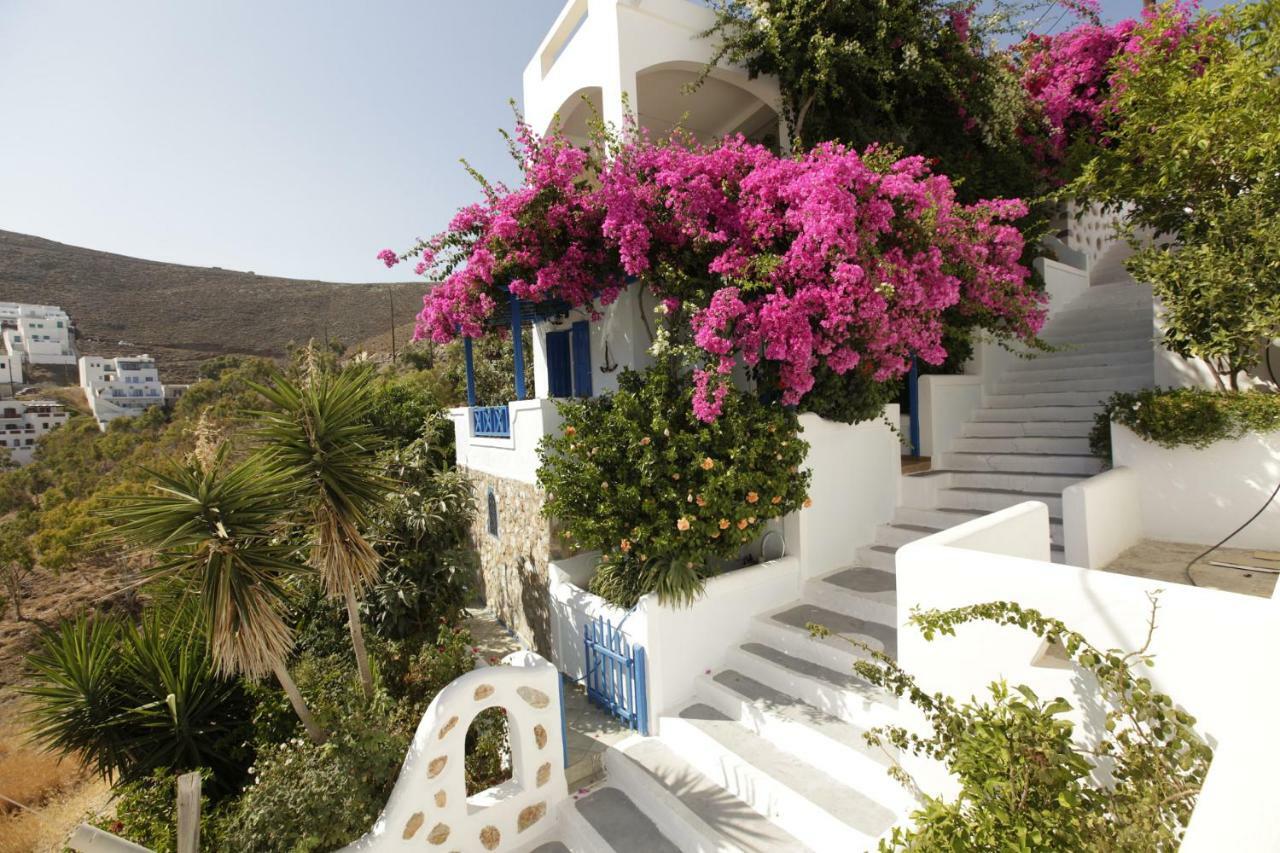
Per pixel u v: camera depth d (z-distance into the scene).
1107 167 6.22
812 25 7.72
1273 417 4.86
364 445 5.39
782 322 5.22
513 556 8.50
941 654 3.05
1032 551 3.96
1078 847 2.08
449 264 7.80
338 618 7.58
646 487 5.52
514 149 7.14
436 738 4.18
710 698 5.26
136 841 4.93
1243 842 1.69
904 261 5.58
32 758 9.21
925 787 3.18
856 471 6.57
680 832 4.18
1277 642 1.72
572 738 5.36
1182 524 5.41
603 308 8.76
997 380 8.85
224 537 4.41
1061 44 10.41
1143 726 2.43
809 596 6.01
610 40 7.69
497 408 8.91
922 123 8.86
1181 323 5.30
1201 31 5.59
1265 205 4.87
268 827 4.03
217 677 6.13
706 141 11.04
